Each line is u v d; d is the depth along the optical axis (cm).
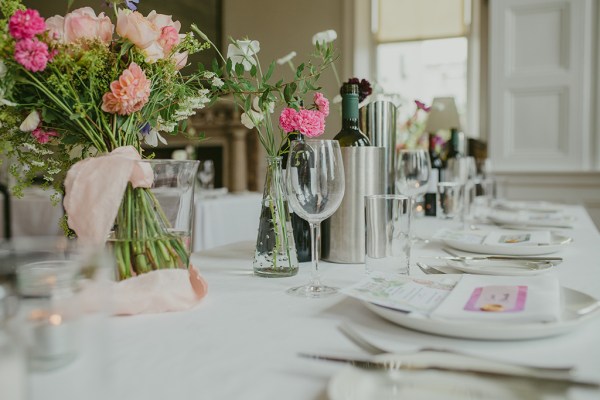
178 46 87
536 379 43
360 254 109
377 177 108
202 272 100
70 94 76
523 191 374
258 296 80
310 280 87
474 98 450
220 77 95
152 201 74
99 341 40
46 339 38
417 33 467
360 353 53
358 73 480
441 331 59
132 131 83
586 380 42
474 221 176
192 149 358
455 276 82
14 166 85
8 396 33
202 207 258
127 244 72
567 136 362
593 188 357
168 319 68
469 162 204
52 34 75
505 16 370
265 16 511
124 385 47
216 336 61
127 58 80
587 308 63
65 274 39
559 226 155
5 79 71
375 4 481
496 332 56
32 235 281
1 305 38
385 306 65
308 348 56
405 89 475
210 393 45
